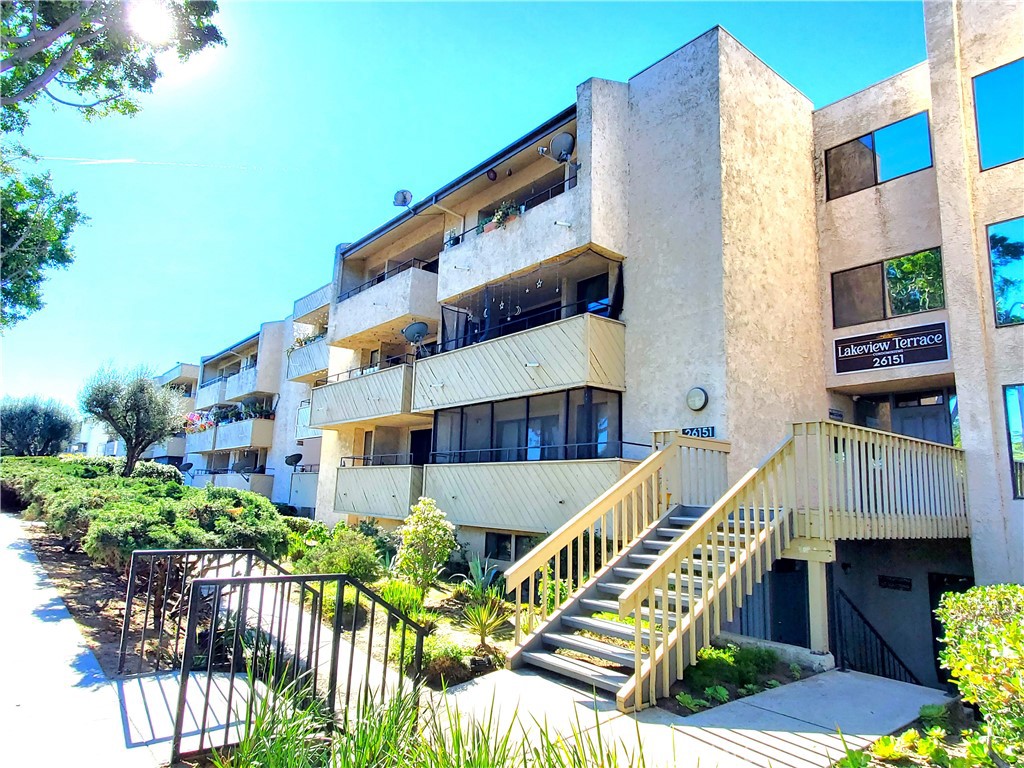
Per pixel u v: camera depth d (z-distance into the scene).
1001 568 9.59
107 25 8.76
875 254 12.67
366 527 15.30
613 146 13.20
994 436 9.91
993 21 10.66
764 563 7.33
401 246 20.27
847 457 8.13
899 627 11.50
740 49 12.55
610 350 12.40
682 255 11.91
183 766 3.85
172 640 6.76
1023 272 9.97
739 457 10.66
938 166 10.91
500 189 16.52
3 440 35.12
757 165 12.41
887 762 4.44
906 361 11.87
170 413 23.73
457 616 8.80
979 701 3.68
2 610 7.38
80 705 4.71
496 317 16.94
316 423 21.47
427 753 3.15
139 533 7.64
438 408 16.11
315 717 3.94
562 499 12.12
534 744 4.45
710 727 5.02
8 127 10.75
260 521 9.39
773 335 11.88
